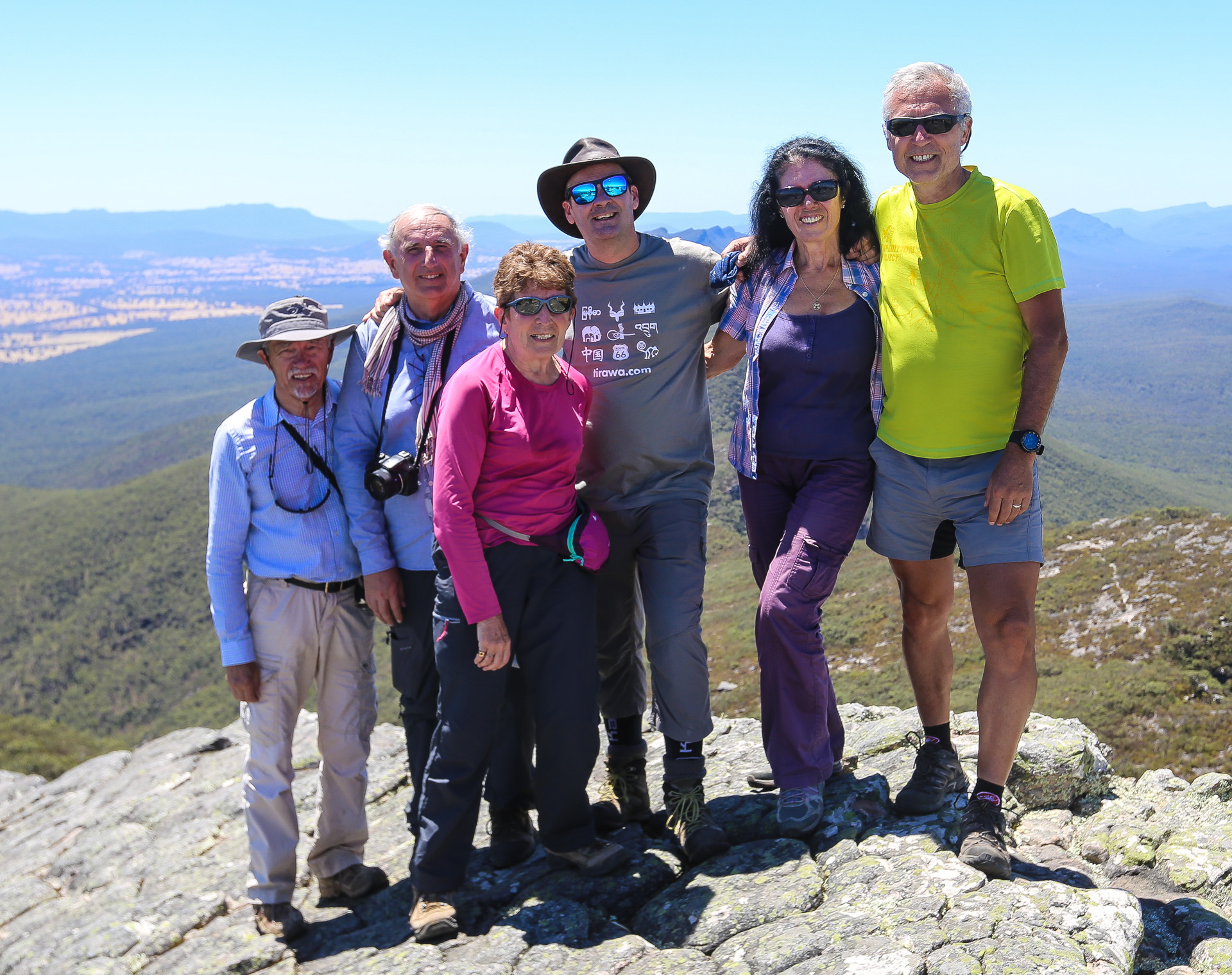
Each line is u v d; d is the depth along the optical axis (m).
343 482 3.15
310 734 5.78
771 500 3.10
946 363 2.70
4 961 3.59
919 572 2.96
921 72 2.61
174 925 3.38
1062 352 2.57
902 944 2.21
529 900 2.89
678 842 3.17
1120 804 3.23
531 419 2.75
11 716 38.50
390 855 3.79
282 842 3.18
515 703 3.18
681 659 2.97
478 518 2.78
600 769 4.10
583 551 2.79
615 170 3.10
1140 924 2.25
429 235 3.01
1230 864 2.74
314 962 2.88
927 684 3.04
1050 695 43.38
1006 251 2.59
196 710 130.38
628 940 2.52
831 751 2.95
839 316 2.91
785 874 2.69
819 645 2.91
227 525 3.13
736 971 2.29
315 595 3.20
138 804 5.30
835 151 2.80
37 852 5.13
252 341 3.01
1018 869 2.70
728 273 3.10
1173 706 39.28
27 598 167.12
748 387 3.06
